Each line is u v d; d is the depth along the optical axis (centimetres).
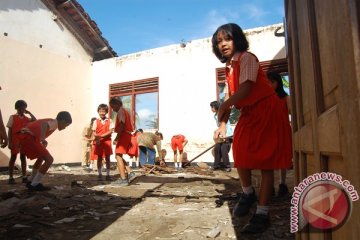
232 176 711
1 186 539
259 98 242
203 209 340
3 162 913
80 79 1265
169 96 1145
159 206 360
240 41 254
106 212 329
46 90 1118
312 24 129
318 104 124
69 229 269
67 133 1176
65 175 752
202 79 1101
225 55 259
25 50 1055
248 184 269
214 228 259
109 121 655
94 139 642
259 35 1022
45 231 263
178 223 280
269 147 237
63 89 1187
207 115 1077
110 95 1280
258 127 240
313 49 127
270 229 256
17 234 254
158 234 253
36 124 475
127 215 315
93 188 502
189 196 418
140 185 545
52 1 1163
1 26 984
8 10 1011
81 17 1214
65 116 503
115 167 1016
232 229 260
